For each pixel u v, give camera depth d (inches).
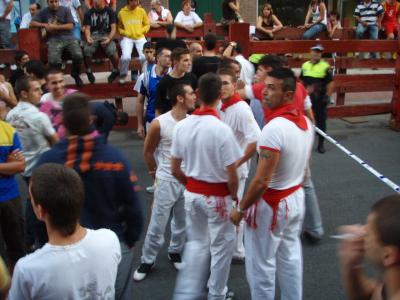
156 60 222.2
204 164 120.7
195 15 389.1
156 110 194.1
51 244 76.4
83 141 95.8
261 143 109.4
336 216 202.2
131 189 99.0
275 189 113.9
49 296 74.5
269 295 120.2
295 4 614.2
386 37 469.4
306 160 117.5
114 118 130.6
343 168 262.4
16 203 142.9
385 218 53.7
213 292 128.0
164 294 147.1
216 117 120.5
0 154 134.1
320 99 279.7
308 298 145.0
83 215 93.9
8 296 77.5
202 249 125.0
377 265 55.6
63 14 285.6
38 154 149.0
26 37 281.6
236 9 344.5
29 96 148.3
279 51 325.4
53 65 285.6
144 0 531.5
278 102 112.1
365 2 436.1
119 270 99.8
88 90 308.8
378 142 312.8
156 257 169.3
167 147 149.7
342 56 365.4
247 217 118.1
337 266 163.0
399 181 242.4
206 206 122.5
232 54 257.3
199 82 120.2
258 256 118.9
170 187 150.3
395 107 341.7
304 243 179.3
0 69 287.7
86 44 301.0
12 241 145.6
